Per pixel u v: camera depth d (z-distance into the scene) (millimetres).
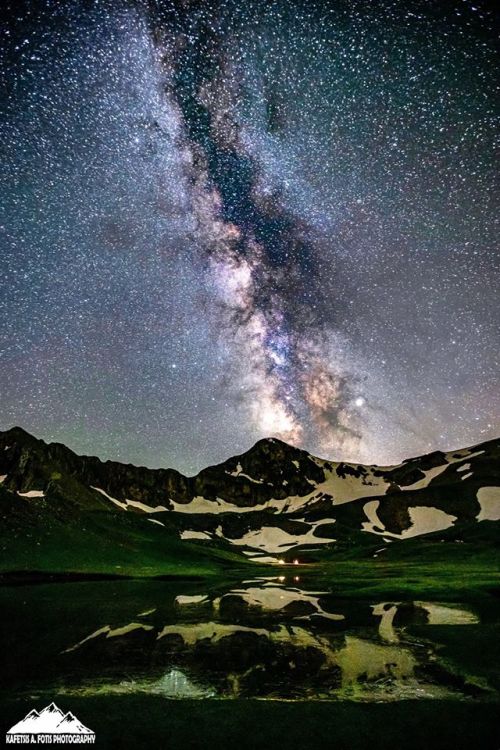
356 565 88688
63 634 28266
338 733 15156
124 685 19375
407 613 36031
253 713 16672
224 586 57688
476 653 23844
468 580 58781
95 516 114812
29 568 68438
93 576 67188
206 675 20594
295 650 24594
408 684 19422
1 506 94750
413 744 14453
